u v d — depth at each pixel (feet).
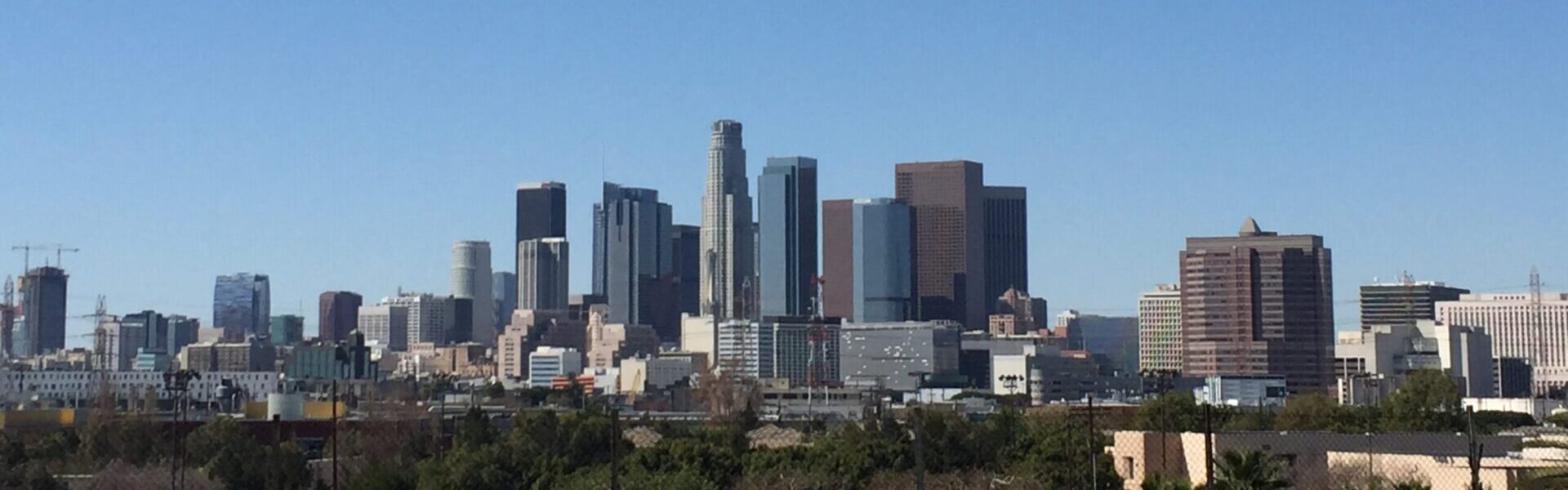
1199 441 299.17
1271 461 190.80
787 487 321.52
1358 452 285.23
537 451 394.93
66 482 395.96
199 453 463.42
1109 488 291.17
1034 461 332.80
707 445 360.89
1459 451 306.76
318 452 524.52
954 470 338.54
